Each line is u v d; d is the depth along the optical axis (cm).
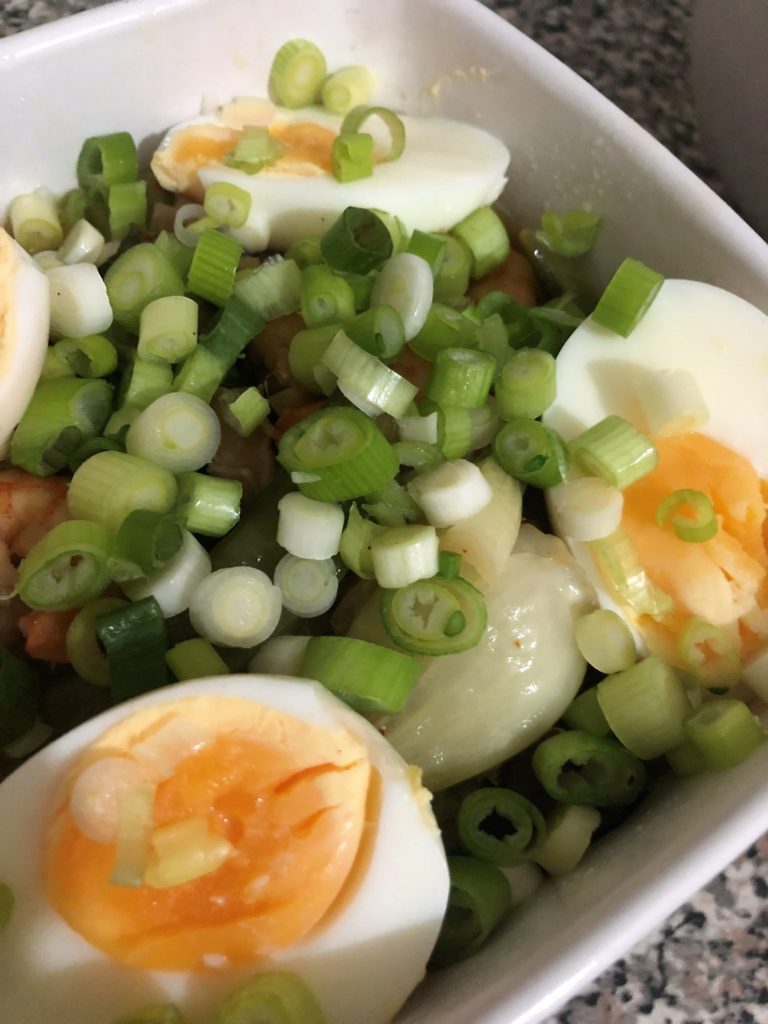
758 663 13
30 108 15
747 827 11
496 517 14
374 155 16
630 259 14
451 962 12
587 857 13
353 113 16
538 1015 10
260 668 13
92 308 14
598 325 14
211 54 16
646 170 15
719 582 13
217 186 15
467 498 13
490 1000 10
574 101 15
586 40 19
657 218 15
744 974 14
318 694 11
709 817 11
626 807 13
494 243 16
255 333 15
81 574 13
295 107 16
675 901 10
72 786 11
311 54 16
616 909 10
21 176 16
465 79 16
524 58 15
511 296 16
